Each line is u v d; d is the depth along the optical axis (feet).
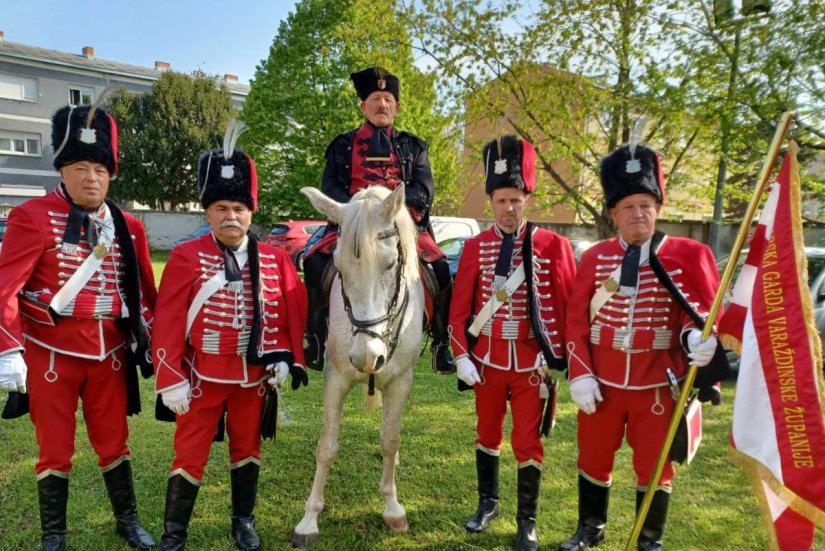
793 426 6.49
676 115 21.95
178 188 77.82
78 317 7.83
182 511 8.16
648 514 8.20
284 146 57.36
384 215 7.97
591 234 50.44
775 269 6.84
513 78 28.50
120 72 84.79
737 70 20.30
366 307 7.70
